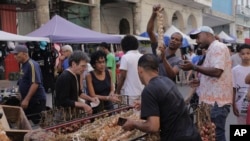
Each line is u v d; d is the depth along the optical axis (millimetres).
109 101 5070
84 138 3160
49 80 11539
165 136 3006
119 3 19719
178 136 2973
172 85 3111
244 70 4910
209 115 4074
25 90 5773
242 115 4961
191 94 5016
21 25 14234
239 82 4934
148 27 4961
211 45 4348
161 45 4395
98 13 17141
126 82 5305
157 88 2969
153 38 5031
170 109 2973
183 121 3045
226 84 4363
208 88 4426
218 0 33531
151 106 2910
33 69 5664
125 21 21188
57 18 10055
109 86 5363
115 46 14008
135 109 4363
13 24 13516
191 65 4238
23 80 5781
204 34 4398
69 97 4348
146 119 2941
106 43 10617
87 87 5207
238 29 39625
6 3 13234
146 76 3115
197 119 3967
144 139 3299
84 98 4914
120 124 3393
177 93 3096
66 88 4254
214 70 4215
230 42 22281
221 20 35062
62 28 9688
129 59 5227
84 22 17797
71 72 4363
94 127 3557
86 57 4438
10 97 6762
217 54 4238
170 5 23281
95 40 10234
